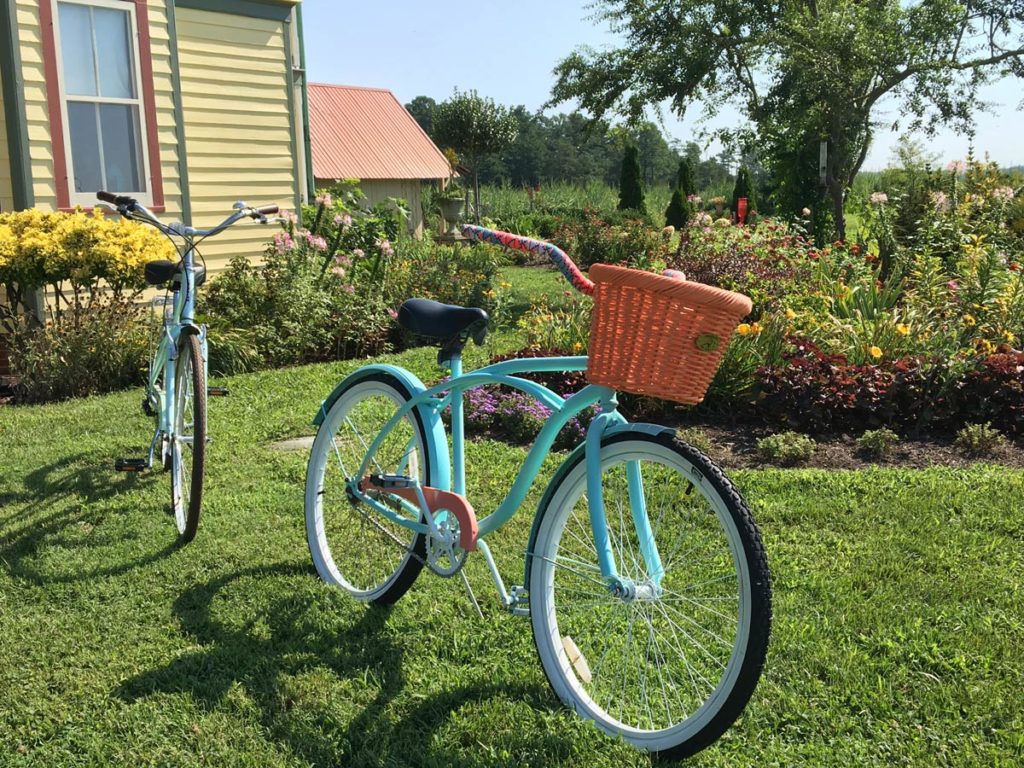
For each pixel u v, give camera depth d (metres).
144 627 3.04
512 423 5.43
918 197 10.62
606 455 2.52
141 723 2.51
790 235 10.85
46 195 7.57
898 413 5.54
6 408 6.29
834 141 14.34
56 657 2.85
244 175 9.54
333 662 2.84
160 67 8.30
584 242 18.84
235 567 3.51
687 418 5.77
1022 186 10.40
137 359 7.03
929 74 13.94
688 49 16.25
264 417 5.79
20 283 6.86
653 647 2.62
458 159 30.11
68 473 4.64
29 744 2.44
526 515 4.04
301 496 4.30
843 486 4.25
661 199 32.41
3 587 3.34
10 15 7.22
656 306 2.24
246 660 2.83
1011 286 6.79
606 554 2.46
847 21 13.62
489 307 10.00
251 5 9.41
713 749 2.39
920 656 2.77
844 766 2.31
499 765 2.35
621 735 2.46
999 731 2.41
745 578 2.20
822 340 6.50
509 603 2.78
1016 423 5.34
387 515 3.16
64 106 7.61
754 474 4.45
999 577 3.29
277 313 8.40
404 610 3.15
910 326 6.42
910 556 3.51
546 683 2.72
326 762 2.37
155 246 7.14
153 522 3.95
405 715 2.56
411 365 7.43
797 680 2.67
